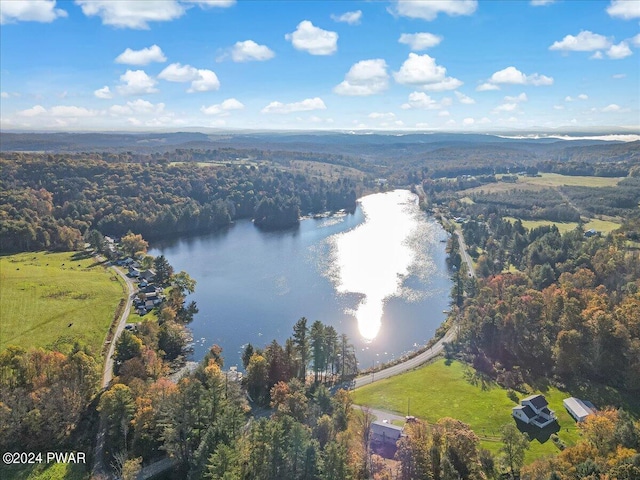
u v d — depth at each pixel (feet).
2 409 297.94
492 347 455.22
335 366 428.56
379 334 515.09
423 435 280.92
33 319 485.56
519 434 281.13
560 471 238.68
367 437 298.15
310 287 652.89
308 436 260.01
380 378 418.51
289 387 350.64
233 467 242.17
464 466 263.29
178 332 479.41
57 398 317.42
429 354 467.52
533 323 464.24
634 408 359.46
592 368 406.41
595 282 549.95
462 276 593.42
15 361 345.92
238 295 626.64
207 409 295.07
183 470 283.79
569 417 344.28
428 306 586.86
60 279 606.96
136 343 408.67
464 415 348.79
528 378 411.95
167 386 334.85
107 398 303.48
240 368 440.45
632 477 211.00
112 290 594.24
